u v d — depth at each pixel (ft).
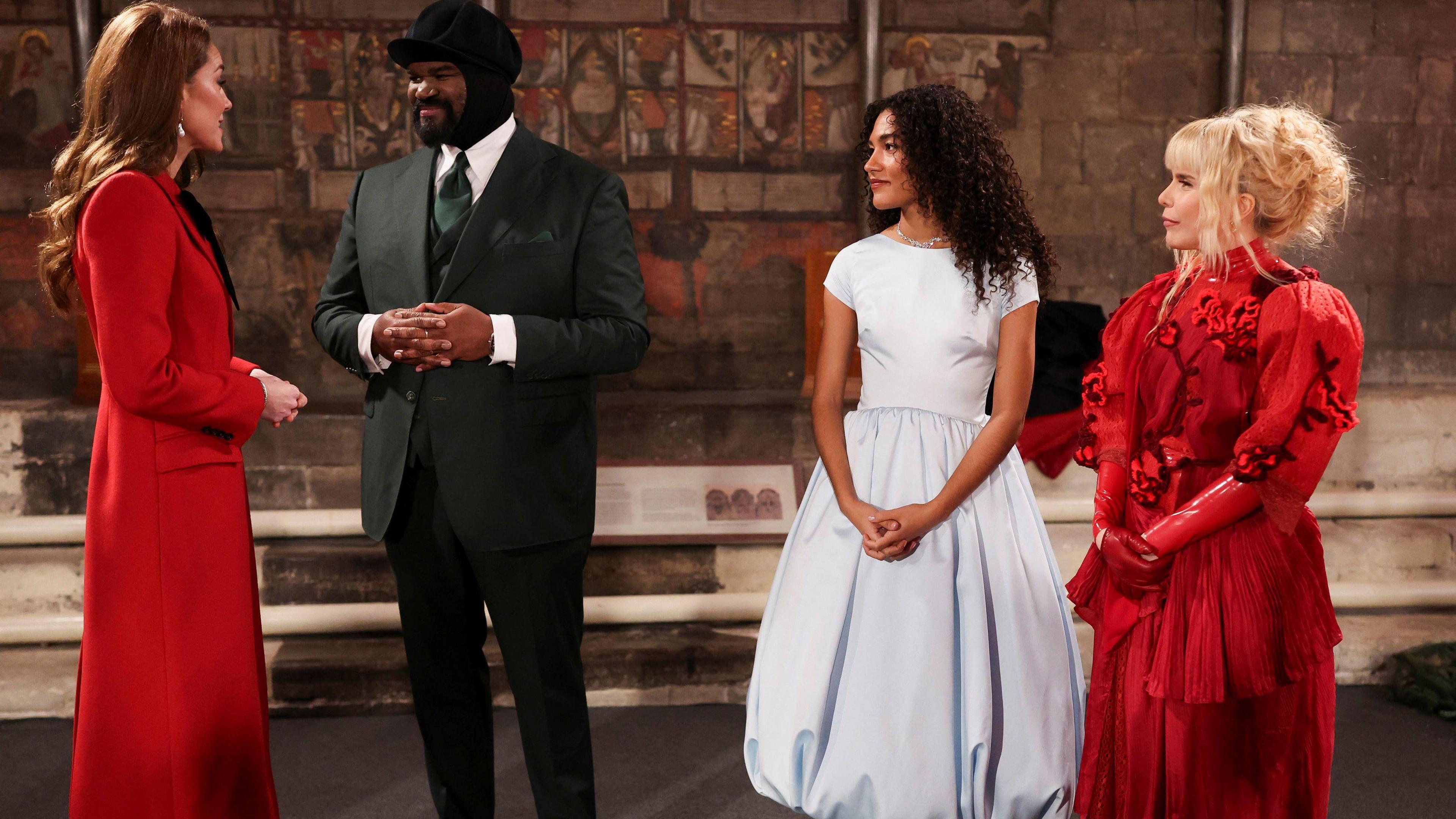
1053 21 16.16
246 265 15.53
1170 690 5.35
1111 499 5.82
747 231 16.20
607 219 6.72
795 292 16.37
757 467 12.35
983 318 6.02
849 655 5.97
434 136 6.46
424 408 6.46
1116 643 5.74
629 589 11.51
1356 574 11.88
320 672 10.12
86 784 5.63
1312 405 5.00
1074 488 12.77
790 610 6.27
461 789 7.27
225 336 6.04
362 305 7.16
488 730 7.33
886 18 16.01
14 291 14.74
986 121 6.07
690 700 10.48
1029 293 5.99
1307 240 5.56
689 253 16.19
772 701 6.20
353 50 15.31
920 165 5.90
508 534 6.42
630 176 15.99
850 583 6.06
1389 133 16.39
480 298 6.44
